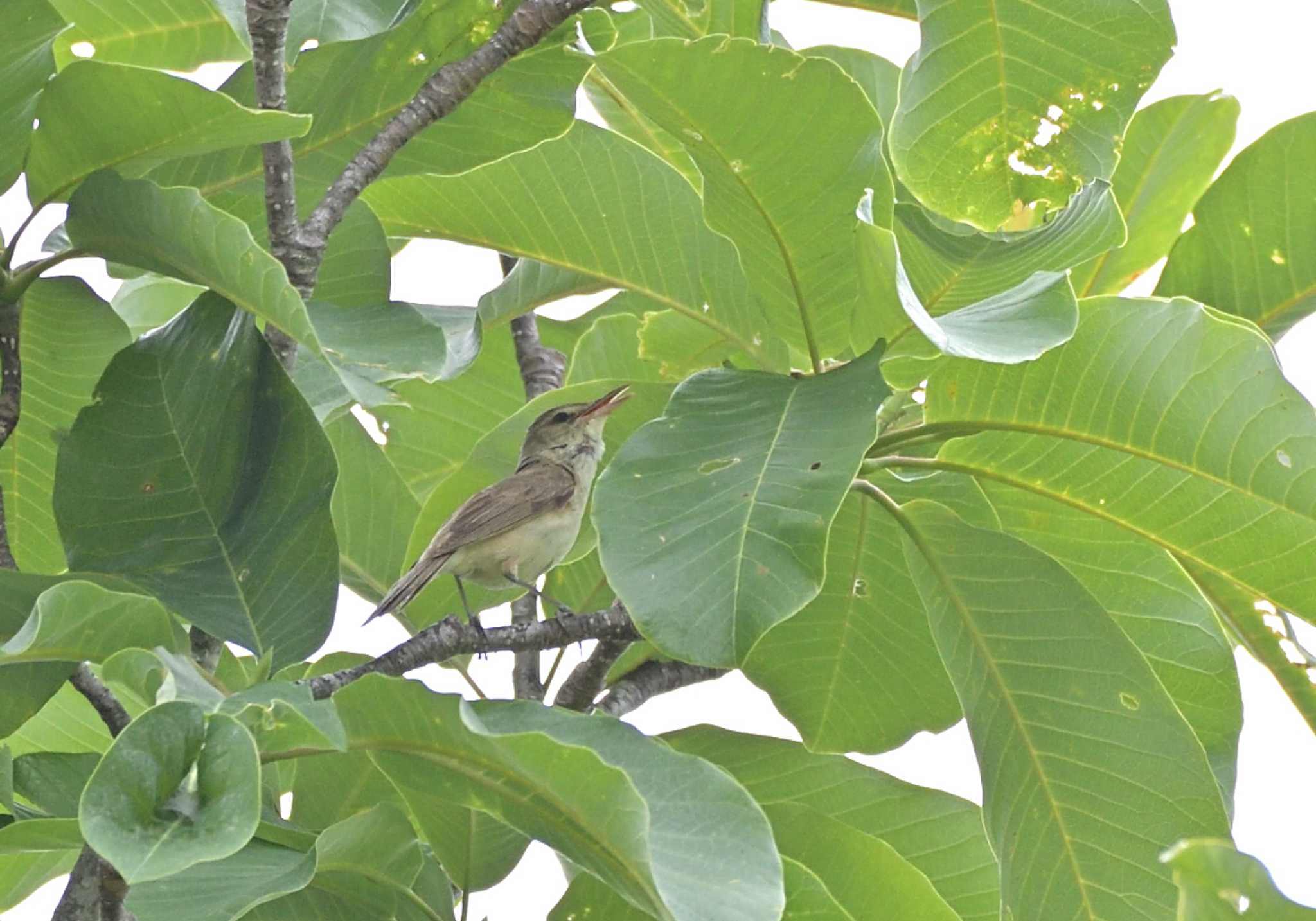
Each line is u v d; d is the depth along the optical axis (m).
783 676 9.40
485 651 7.64
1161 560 8.80
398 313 7.96
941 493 8.76
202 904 6.25
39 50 6.89
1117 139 9.18
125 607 6.06
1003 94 9.13
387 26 9.69
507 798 6.36
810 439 6.90
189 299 11.23
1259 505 7.64
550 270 9.97
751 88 7.28
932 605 8.11
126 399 7.66
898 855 7.99
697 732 9.19
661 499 6.75
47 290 7.96
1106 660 7.81
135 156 7.29
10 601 6.81
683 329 9.94
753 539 6.46
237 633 7.32
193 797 4.85
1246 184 9.18
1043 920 7.86
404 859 7.11
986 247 8.20
